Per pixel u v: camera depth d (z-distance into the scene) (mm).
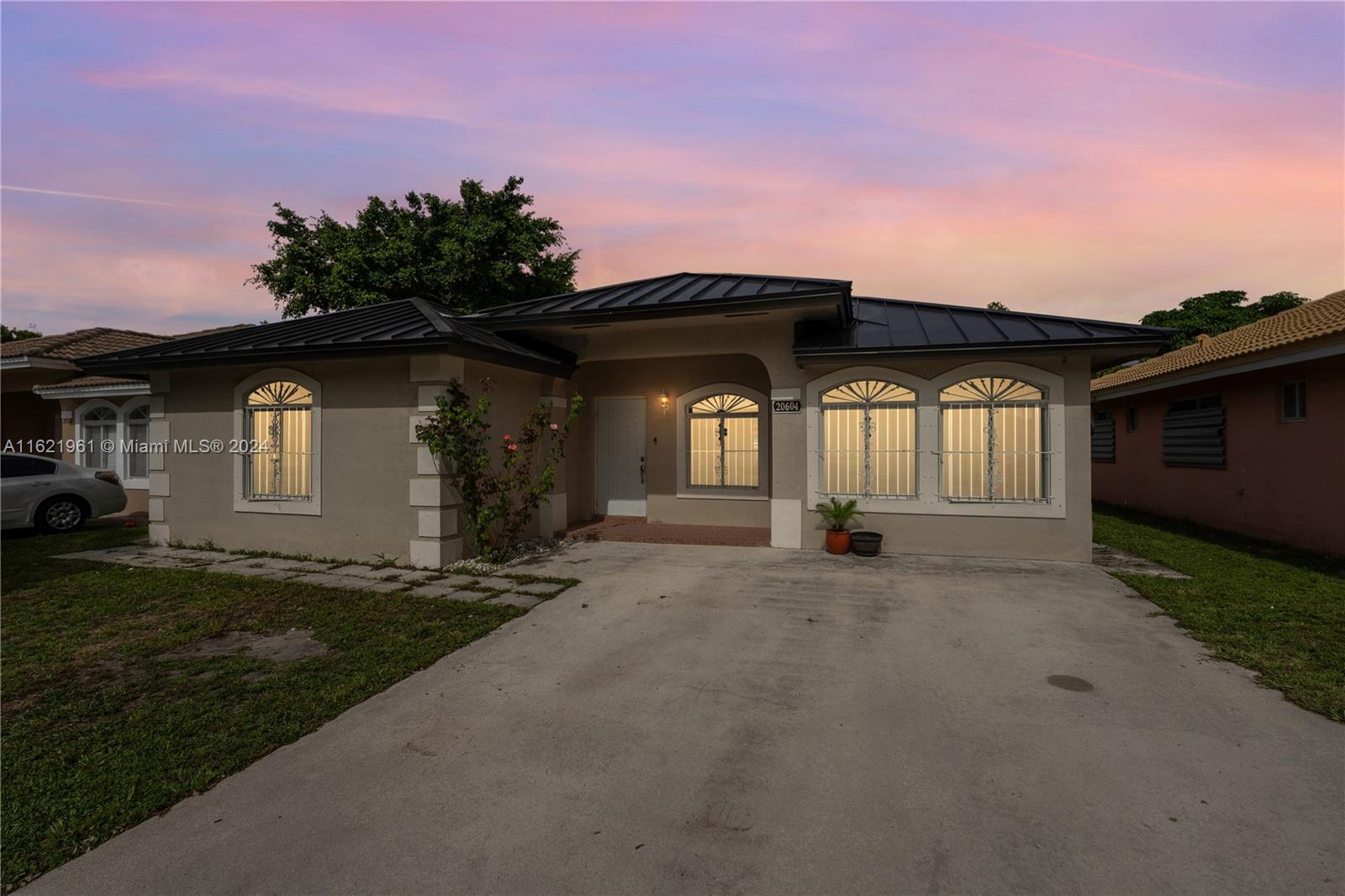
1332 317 9523
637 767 3355
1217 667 4664
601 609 6188
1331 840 2740
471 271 16969
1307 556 8742
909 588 6945
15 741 3617
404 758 3471
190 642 5277
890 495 8820
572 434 11266
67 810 2986
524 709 4066
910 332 8930
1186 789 3121
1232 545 9625
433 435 7629
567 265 20609
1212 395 11469
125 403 13898
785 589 6887
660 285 10188
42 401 15883
